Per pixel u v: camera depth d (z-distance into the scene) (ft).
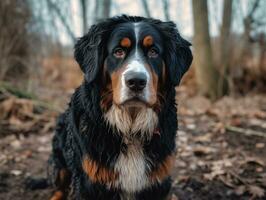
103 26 2.85
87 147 2.86
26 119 5.65
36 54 7.26
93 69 2.78
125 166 2.88
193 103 6.86
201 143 4.86
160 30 2.92
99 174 2.86
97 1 10.63
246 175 4.04
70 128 3.10
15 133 5.25
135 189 2.93
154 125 2.91
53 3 8.37
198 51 7.34
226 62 7.77
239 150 4.64
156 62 2.81
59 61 9.57
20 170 4.25
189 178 3.97
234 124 5.42
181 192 3.78
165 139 2.95
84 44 2.95
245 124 5.49
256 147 4.73
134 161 2.90
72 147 3.07
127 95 2.63
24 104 5.77
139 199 2.99
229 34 7.83
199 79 7.45
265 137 4.99
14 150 4.74
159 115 2.92
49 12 8.25
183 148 4.67
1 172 4.17
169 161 2.98
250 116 5.87
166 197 3.10
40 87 7.61
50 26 8.39
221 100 7.04
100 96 2.84
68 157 3.21
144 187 2.95
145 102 2.65
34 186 3.87
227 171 4.04
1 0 6.49
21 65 6.91
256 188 3.74
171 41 2.90
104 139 2.85
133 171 2.89
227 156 4.47
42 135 5.23
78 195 3.04
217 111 6.12
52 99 6.76
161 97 2.92
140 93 2.62
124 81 2.62
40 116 5.68
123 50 2.77
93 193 2.92
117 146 2.88
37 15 7.32
